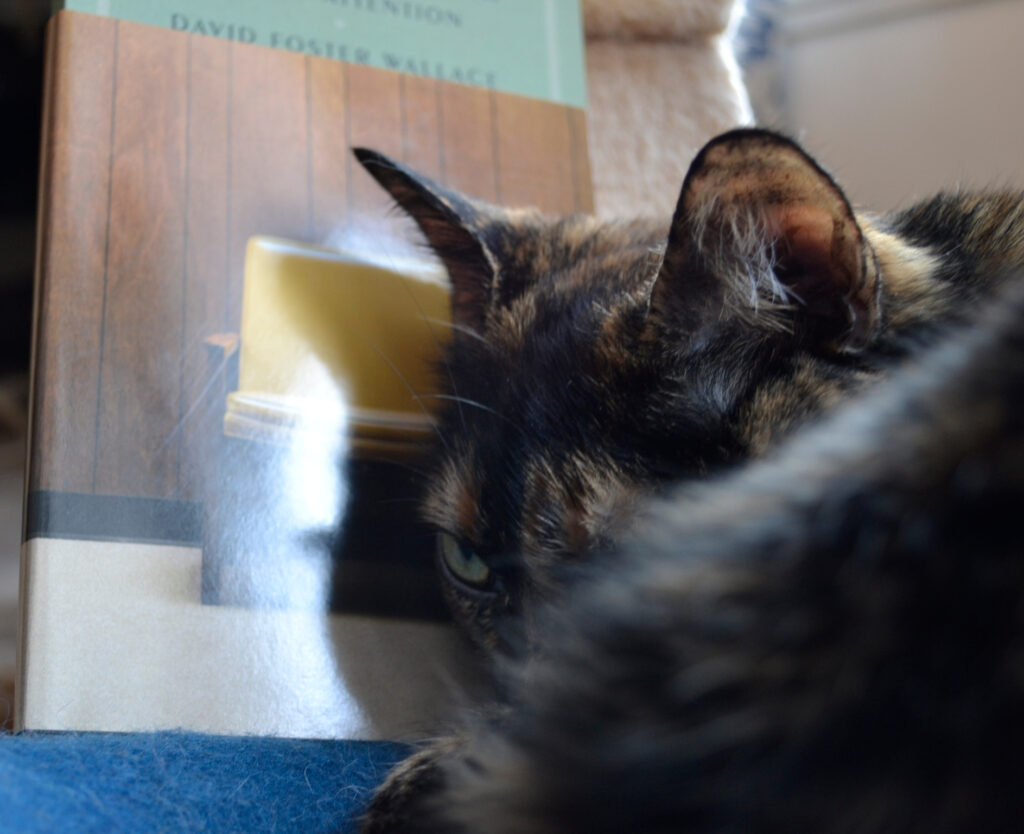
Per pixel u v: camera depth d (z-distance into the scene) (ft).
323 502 1.35
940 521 0.79
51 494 1.25
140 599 1.26
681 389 1.23
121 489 1.28
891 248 1.28
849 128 2.69
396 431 1.39
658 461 1.22
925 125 2.62
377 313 1.42
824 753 0.78
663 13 1.81
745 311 1.22
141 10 1.38
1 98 3.01
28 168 3.17
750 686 0.80
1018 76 2.54
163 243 1.34
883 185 2.64
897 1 2.65
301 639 1.31
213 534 1.30
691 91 1.82
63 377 1.28
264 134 1.40
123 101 1.35
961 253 1.32
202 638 1.28
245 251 1.37
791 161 1.17
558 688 0.91
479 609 1.38
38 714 1.22
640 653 0.85
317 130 1.43
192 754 1.18
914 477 0.82
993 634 0.76
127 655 1.25
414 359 1.42
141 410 1.30
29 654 1.22
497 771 0.95
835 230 1.18
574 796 0.84
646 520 1.15
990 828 0.76
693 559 0.88
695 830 0.80
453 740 1.25
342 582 1.34
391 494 1.38
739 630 0.82
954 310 1.22
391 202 1.44
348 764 1.26
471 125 1.51
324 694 1.31
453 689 1.34
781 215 1.20
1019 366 0.83
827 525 0.83
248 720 1.28
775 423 1.19
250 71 1.40
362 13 1.48
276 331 1.36
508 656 1.30
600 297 1.34
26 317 3.20
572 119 1.57
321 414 1.37
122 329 1.31
